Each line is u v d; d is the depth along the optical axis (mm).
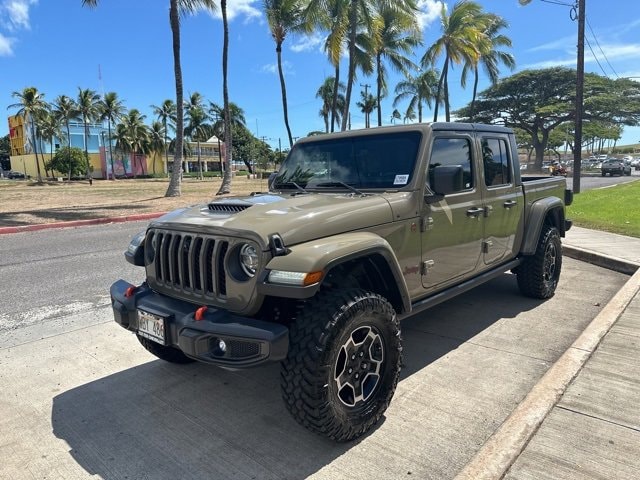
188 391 3680
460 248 4207
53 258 8719
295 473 2691
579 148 21016
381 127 4109
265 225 2867
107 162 84375
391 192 3703
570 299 5766
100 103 69938
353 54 21938
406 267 3613
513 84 55156
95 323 5199
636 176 42125
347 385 2900
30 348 4535
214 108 76000
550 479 2506
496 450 2699
